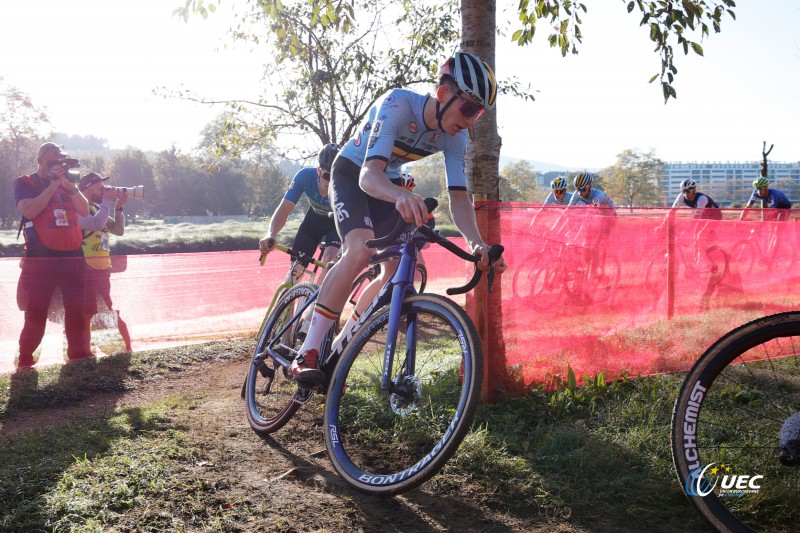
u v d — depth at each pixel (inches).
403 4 332.2
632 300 154.0
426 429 106.0
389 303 95.0
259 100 345.4
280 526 80.4
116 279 208.2
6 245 794.2
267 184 3159.5
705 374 73.3
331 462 95.3
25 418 134.2
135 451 103.7
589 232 146.6
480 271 87.2
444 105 87.7
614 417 118.3
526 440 109.3
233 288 244.5
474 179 149.3
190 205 3415.4
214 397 148.6
